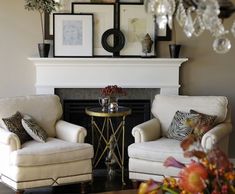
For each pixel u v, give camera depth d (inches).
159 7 122.2
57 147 168.6
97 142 215.3
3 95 210.1
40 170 164.9
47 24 207.0
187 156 88.7
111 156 199.0
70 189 184.4
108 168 200.5
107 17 208.4
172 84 209.9
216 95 215.6
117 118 215.9
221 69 214.5
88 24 207.0
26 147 167.0
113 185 189.6
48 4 196.4
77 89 212.1
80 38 207.2
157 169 171.0
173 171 168.2
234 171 86.4
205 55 213.2
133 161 176.2
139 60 205.5
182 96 198.2
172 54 207.0
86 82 207.9
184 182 85.2
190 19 115.9
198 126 98.0
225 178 84.6
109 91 190.9
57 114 194.4
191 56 212.8
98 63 206.2
